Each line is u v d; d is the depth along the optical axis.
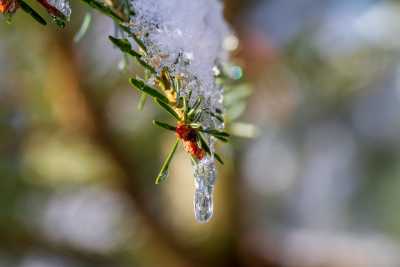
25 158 0.72
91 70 0.67
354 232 1.19
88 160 0.75
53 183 0.76
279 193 1.13
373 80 0.90
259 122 0.82
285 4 0.85
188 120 0.33
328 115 0.96
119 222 0.83
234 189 0.82
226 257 0.87
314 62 0.83
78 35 0.37
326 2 0.86
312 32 0.83
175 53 0.34
